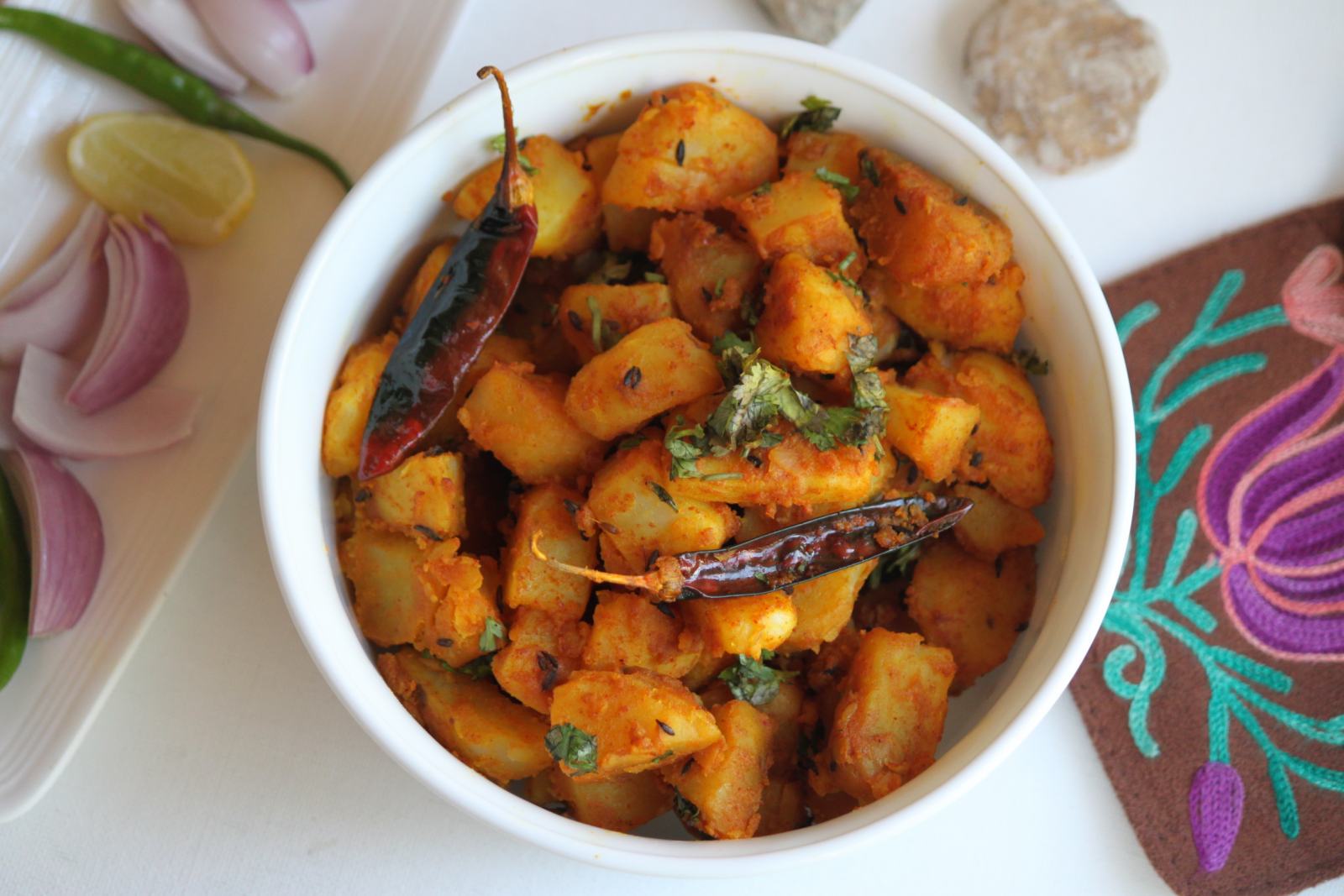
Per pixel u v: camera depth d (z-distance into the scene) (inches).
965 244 15.8
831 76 16.0
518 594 15.5
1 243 18.6
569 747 15.2
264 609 18.4
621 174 16.0
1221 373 18.9
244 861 18.1
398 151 15.5
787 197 15.9
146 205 18.8
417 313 15.7
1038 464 16.4
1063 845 18.4
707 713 15.4
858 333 15.6
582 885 18.1
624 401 15.3
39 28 18.3
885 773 15.7
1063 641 15.5
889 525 15.6
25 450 18.3
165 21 18.4
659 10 18.7
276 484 15.1
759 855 15.0
